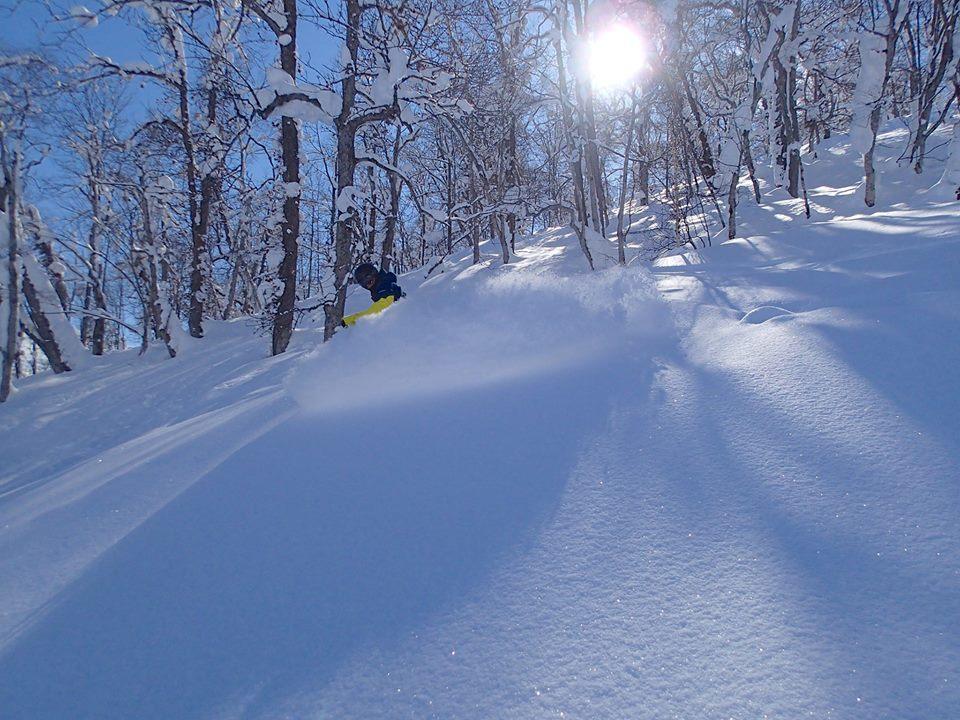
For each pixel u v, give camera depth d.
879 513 1.47
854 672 1.07
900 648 1.10
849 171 13.29
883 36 9.37
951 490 1.49
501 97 11.08
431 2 8.38
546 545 1.60
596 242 11.77
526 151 16.09
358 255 9.39
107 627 1.55
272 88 7.64
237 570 1.70
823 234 7.08
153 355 14.02
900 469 1.62
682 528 1.57
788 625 1.21
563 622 1.32
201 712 1.23
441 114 8.45
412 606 1.45
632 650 1.21
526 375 2.86
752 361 2.57
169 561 1.80
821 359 2.41
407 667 1.26
